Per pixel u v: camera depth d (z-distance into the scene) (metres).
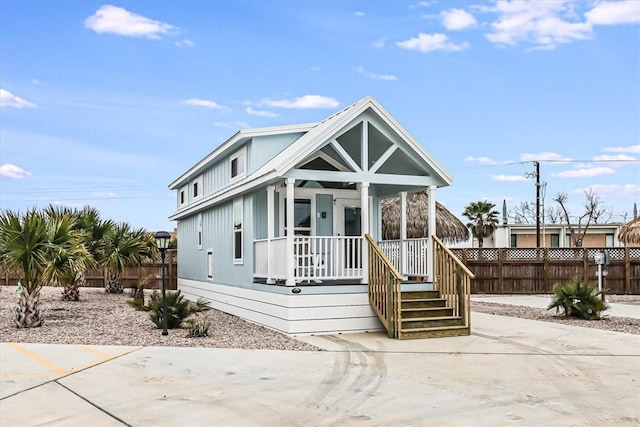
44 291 23.41
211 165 18.52
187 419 6.12
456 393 7.09
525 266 23.97
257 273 13.96
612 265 23.81
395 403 6.66
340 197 15.24
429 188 13.28
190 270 21.52
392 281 11.39
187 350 10.03
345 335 11.81
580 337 11.48
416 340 11.10
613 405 6.56
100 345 10.53
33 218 12.15
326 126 12.23
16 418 6.18
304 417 6.15
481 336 11.61
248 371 8.37
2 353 9.73
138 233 21.31
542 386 7.45
